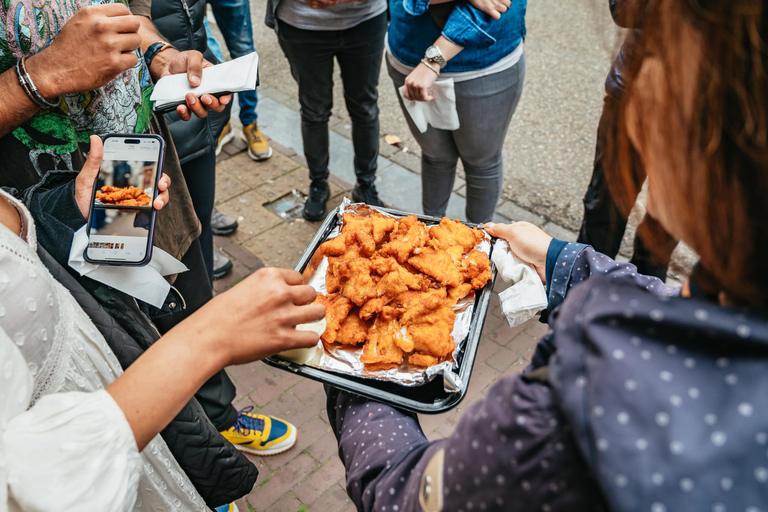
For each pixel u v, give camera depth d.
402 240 1.31
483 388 2.24
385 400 0.98
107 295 1.12
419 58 2.10
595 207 2.19
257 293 0.80
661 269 1.87
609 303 0.50
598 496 0.46
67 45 1.09
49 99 1.11
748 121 0.40
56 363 0.89
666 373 0.44
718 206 0.44
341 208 1.43
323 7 2.23
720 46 0.40
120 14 1.14
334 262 1.28
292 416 2.19
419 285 1.20
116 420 0.70
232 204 3.13
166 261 1.26
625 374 0.45
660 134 0.47
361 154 2.89
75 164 1.28
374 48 2.56
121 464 0.71
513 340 2.41
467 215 2.67
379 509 0.74
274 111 3.87
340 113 3.86
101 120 1.31
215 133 2.32
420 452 0.74
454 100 2.09
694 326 0.45
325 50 2.51
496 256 1.25
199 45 2.13
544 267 1.17
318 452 2.07
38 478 0.64
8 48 1.12
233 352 0.78
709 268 0.49
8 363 0.67
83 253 1.06
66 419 0.68
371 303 1.16
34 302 0.84
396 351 1.11
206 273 1.89
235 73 1.46
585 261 1.03
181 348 0.76
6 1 1.08
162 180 1.13
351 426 0.94
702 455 0.40
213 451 1.30
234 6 2.92
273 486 1.97
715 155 0.43
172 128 1.83
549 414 0.50
